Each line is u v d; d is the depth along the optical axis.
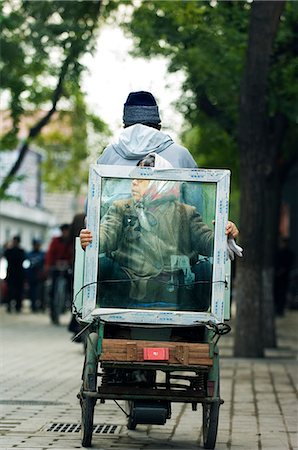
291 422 11.03
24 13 21.41
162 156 9.10
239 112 18.34
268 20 17.52
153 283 8.63
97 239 8.60
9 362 16.83
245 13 19.67
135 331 8.88
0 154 28.86
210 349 8.66
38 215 65.44
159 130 9.28
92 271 8.59
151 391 8.78
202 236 8.65
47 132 35.78
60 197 70.19
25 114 26.08
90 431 9.04
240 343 18.58
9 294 33.12
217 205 8.66
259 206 18.39
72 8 21.42
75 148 34.69
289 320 32.97
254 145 18.28
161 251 8.65
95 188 8.62
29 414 11.07
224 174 8.66
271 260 21.09
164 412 8.70
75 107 28.92
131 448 9.16
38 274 33.56
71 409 11.48
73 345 20.42
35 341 21.42
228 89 20.12
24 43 22.03
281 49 19.95
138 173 8.64
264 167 18.36
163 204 8.66
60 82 22.84
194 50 19.69
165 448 9.22
